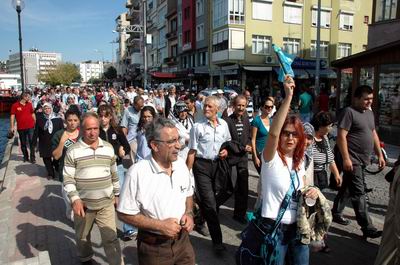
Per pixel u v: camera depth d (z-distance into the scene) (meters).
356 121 4.66
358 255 4.38
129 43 78.06
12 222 5.68
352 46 40.66
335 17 39.06
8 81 95.44
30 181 8.14
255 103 26.86
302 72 31.95
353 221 5.43
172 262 2.73
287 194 2.88
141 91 16.31
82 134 3.83
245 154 5.34
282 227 2.88
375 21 17.39
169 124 2.67
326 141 4.73
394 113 12.14
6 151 12.45
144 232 2.73
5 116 36.09
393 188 3.11
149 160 2.71
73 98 15.24
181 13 45.69
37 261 3.51
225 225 5.38
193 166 4.77
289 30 36.62
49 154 8.24
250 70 33.22
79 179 3.77
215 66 37.53
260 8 35.06
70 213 5.32
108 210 3.86
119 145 5.27
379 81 12.73
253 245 2.98
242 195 5.43
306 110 13.24
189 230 2.72
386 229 3.19
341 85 15.78
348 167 4.68
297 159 2.96
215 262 4.25
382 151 5.48
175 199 2.71
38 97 18.94
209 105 4.73
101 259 4.38
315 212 2.86
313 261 4.23
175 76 42.78
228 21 33.91
